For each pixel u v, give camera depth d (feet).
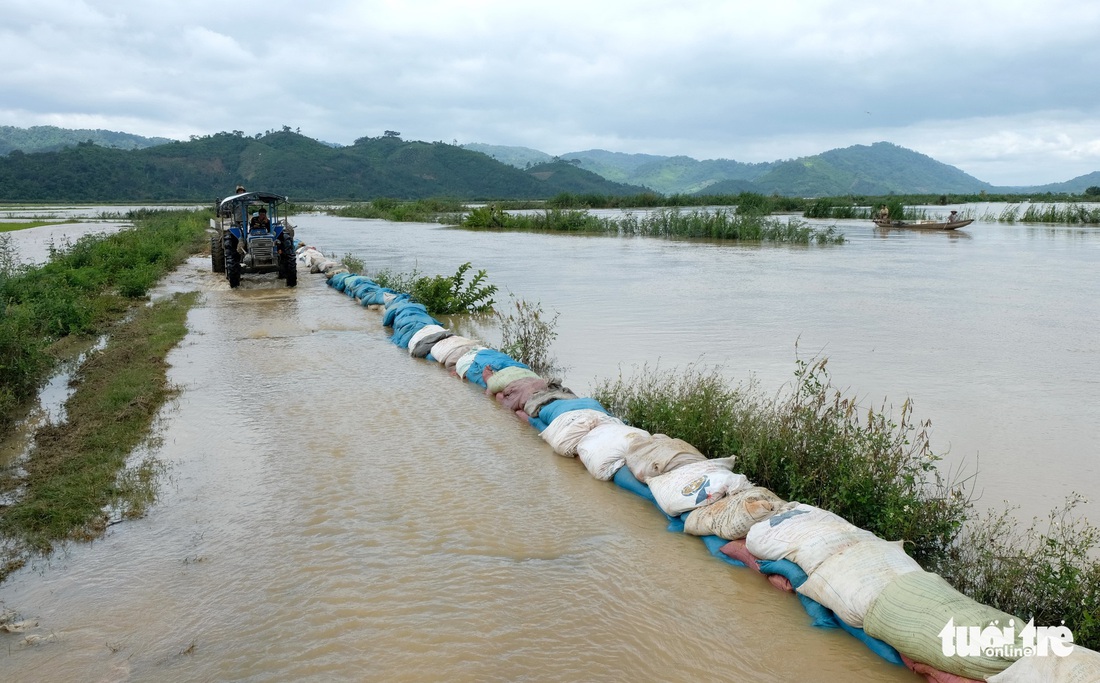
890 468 17.60
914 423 23.71
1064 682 10.20
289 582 14.89
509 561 15.83
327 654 12.67
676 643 13.10
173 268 71.00
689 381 26.21
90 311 43.57
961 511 16.98
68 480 19.70
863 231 116.67
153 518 17.78
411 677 12.08
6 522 17.53
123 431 23.36
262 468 20.72
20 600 14.53
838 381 28.37
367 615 13.76
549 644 13.00
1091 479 19.52
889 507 16.42
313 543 16.47
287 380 29.96
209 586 14.80
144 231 88.89
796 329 38.63
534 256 79.66
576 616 13.85
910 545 15.92
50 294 42.96
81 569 15.58
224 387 28.86
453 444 22.77
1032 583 14.06
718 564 15.94
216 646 12.94
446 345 33.19
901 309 44.57
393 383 29.66
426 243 99.81
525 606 14.14
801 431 19.62
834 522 15.06
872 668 12.53
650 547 16.65
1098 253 79.10
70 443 22.71
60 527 17.21
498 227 132.87
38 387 29.50
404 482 19.83
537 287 55.26
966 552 16.24
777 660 12.69
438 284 47.06
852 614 13.21
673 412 22.34
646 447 19.97
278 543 16.48
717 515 16.58
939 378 28.86
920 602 12.39
